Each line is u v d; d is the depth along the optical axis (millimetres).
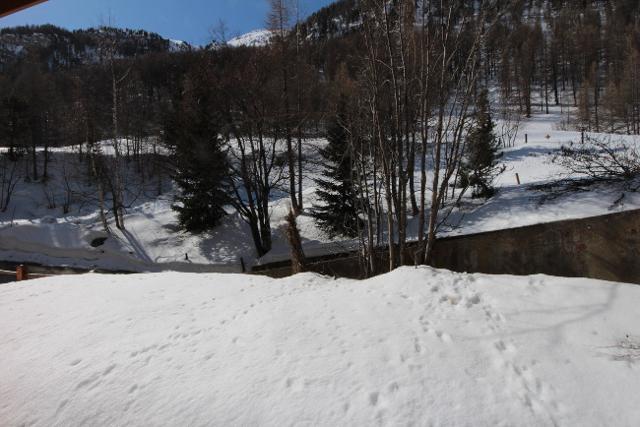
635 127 53250
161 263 22422
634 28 74125
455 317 4188
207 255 22641
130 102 37969
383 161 7547
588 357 3418
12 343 4531
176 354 3850
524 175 23969
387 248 9102
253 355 3660
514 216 15508
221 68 22234
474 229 15703
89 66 33406
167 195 32844
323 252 18438
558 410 2855
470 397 2965
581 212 13250
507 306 4391
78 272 22000
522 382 3137
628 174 13617
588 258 7039
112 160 31469
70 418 3162
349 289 5273
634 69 55375
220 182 22750
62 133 42031
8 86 44406
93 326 4762
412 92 7773
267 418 2883
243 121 21766
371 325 4059
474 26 7031
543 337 3746
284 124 22109
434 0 7227
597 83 63594
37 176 39094
